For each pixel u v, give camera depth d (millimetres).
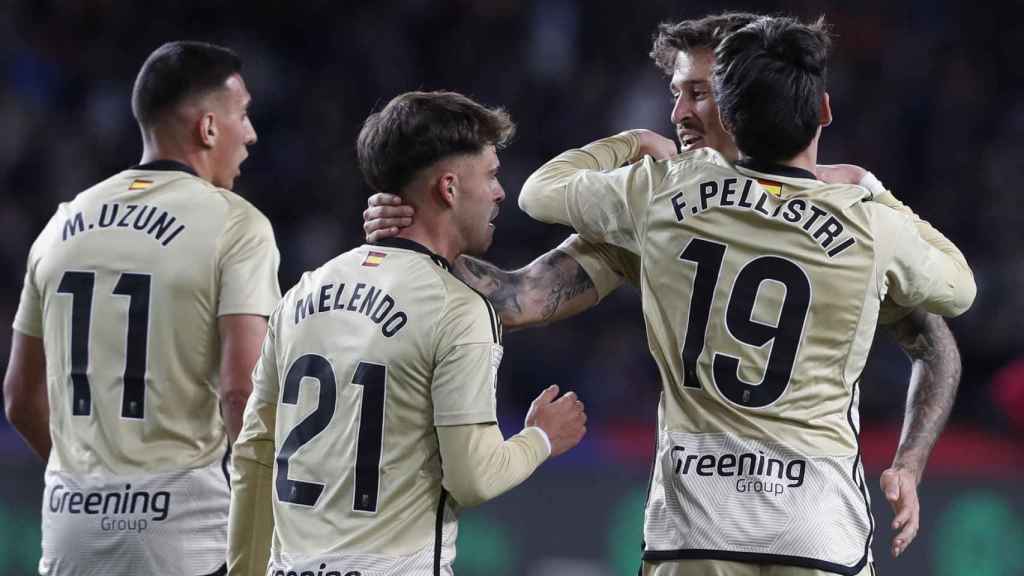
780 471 10469
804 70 10766
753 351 10555
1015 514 26391
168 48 13555
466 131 10734
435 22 47031
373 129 10891
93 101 43375
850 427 10773
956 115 45031
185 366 12961
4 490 25734
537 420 11102
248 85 43844
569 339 35281
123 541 12875
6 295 37406
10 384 13922
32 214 39625
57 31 45062
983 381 35281
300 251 39906
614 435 30078
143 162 13648
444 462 10344
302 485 10547
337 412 10477
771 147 10844
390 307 10500
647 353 35344
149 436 12930
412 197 10797
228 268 12891
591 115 44156
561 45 46375
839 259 10609
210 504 13141
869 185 11789
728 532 10445
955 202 42625
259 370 11188
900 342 12367
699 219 10812
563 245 12398
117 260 12977
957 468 26812
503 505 27062
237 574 11125
